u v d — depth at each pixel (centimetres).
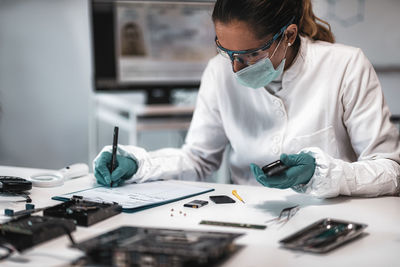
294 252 84
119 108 357
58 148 451
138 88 350
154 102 358
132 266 77
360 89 142
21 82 441
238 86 155
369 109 140
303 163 114
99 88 344
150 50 347
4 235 88
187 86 358
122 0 336
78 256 81
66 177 143
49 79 443
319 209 112
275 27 120
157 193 124
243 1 117
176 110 330
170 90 355
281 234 94
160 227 94
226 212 109
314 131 147
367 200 119
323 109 145
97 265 77
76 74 445
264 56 123
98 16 335
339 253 83
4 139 447
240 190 130
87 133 453
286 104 149
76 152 454
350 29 376
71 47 441
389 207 113
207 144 166
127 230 88
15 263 78
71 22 438
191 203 114
